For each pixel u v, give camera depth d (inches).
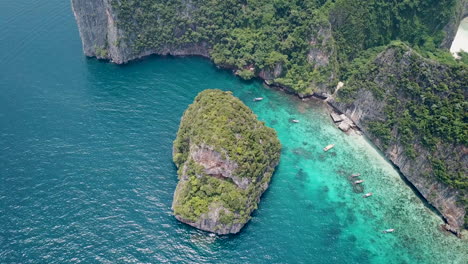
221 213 3457.2
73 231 3437.5
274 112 4901.6
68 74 5113.2
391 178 4207.7
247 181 3607.3
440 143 3863.2
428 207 3949.3
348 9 5017.2
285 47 5036.9
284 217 3750.0
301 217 3767.2
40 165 3964.1
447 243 3649.1
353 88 4692.4
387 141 4343.0
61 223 3489.2
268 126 4712.1
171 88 5068.9
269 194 3956.7
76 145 4185.5
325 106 4995.1
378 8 5132.9
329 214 3821.4
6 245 3309.5
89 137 4281.5
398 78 4325.8
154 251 3351.4
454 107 3868.1
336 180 4158.5
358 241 3612.2
